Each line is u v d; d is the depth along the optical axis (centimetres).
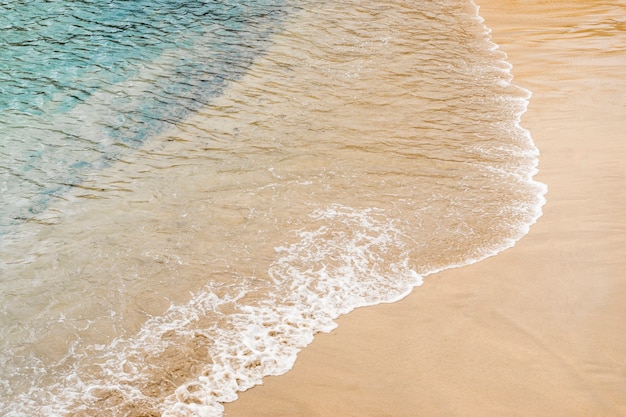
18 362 457
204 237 586
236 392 433
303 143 736
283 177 672
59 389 434
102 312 502
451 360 452
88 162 708
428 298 514
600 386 425
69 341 475
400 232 591
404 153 718
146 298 516
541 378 434
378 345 468
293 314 500
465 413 409
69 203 637
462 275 538
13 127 778
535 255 556
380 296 518
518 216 610
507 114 809
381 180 668
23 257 561
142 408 420
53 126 783
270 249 570
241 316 498
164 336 479
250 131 764
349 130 765
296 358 460
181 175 679
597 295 505
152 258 560
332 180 667
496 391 425
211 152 721
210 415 415
